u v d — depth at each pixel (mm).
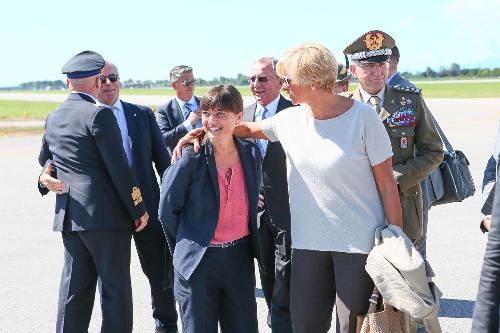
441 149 3867
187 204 3295
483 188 3168
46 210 9609
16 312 5086
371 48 3840
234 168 3316
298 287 3145
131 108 4426
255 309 3426
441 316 4773
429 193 4379
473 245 6934
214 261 3291
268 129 3314
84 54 3826
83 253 3785
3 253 7012
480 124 22875
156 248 4352
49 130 3838
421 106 3885
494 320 2117
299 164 3025
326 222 2990
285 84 3010
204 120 3213
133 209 3701
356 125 2902
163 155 4453
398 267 2732
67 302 3793
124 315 3789
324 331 3180
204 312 3287
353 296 2975
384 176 2939
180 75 6086
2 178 13148
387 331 2814
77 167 3682
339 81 4762
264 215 4195
